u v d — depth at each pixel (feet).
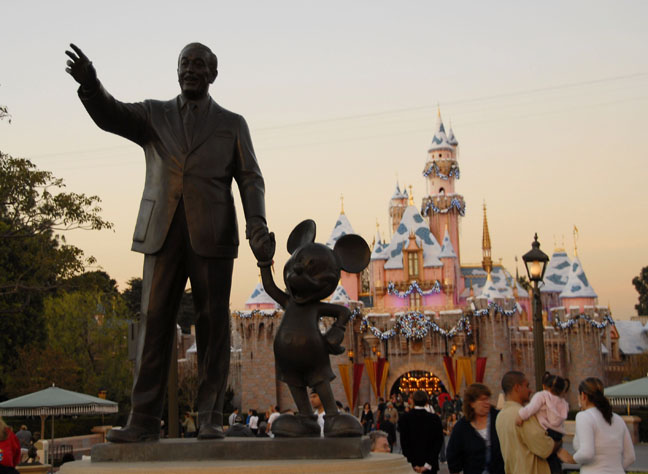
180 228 24.95
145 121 25.84
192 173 25.05
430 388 286.25
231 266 25.58
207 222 24.84
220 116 26.03
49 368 174.91
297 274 23.22
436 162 384.47
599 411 28.45
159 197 25.13
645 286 479.82
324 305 23.58
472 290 337.52
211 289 24.94
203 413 24.84
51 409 88.69
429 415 39.99
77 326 208.33
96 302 215.10
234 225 25.63
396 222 402.93
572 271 323.98
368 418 116.98
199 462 21.34
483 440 30.48
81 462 22.33
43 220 119.24
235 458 21.91
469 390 31.04
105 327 212.23
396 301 315.17
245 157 25.85
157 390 24.84
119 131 25.59
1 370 174.09
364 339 282.56
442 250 323.57
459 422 31.17
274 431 23.20
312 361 23.09
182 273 25.38
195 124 25.61
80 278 125.39
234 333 302.25
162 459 22.18
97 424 141.18
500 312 281.13
